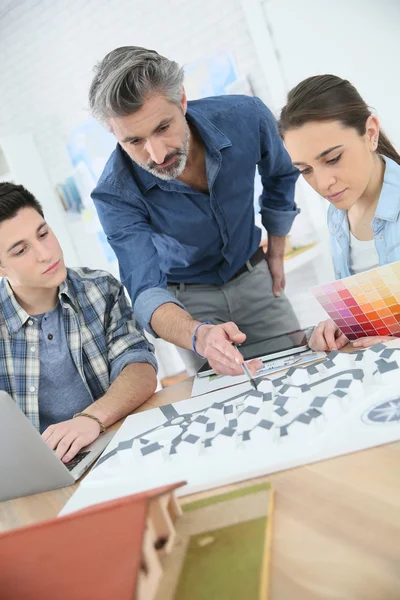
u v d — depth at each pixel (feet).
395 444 2.24
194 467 2.64
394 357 2.81
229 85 11.27
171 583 1.80
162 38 11.60
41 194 12.90
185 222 5.72
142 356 4.86
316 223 11.15
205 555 1.88
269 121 5.81
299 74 10.64
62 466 3.08
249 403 2.96
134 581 1.59
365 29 9.89
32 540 1.84
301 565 1.71
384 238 4.41
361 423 2.48
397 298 3.45
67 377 5.13
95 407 4.18
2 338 5.03
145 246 5.30
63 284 5.11
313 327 4.65
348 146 4.06
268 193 6.55
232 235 6.01
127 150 4.71
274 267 6.81
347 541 1.75
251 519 2.03
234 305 6.53
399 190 4.22
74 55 12.48
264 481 2.32
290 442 2.55
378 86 10.13
